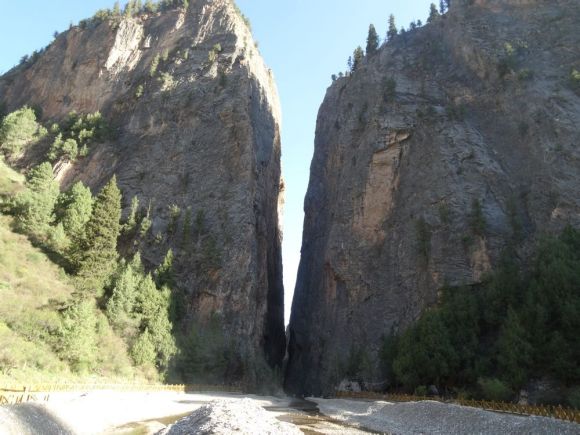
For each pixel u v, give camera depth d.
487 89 87.94
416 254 72.94
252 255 78.69
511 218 66.69
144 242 74.62
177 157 89.44
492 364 48.16
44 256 54.84
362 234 84.31
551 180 67.25
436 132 83.38
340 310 81.56
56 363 39.88
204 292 71.56
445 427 31.78
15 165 88.75
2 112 110.75
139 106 98.69
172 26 117.31
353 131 100.50
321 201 107.19
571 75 78.25
